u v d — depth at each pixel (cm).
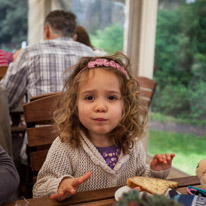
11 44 427
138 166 104
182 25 276
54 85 195
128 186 78
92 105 86
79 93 92
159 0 296
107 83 89
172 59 289
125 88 95
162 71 302
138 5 297
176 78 287
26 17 423
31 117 114
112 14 337
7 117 132
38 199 72
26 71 195
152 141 312
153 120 315
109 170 93
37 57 194
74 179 77
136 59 300
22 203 70
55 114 112
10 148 133
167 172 91
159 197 44
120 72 94
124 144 98
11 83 195
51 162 92
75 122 97
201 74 259
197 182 87
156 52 305
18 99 201
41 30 427
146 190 74
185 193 78
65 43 205
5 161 82
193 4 265
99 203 70
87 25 382
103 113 85
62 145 95
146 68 304
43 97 123
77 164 94
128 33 302
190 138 277
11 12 418
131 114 99
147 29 299
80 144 96
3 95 131
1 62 262
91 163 94
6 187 74
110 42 340
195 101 268
